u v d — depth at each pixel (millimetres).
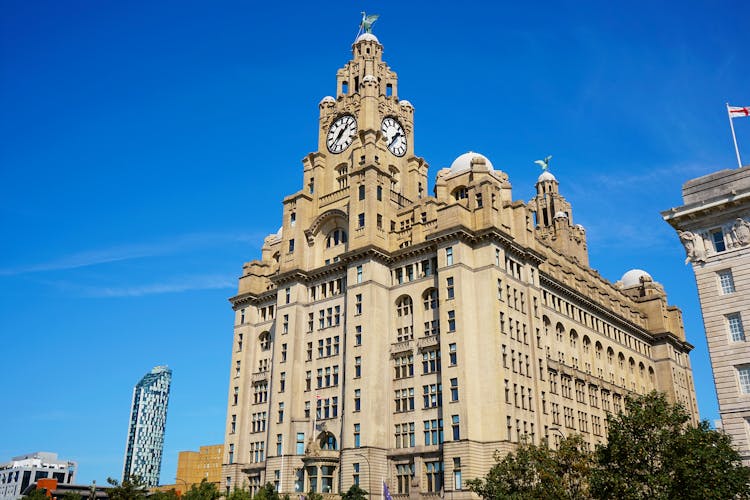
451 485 73062
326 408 88625
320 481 82688
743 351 55688
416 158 107062
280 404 92812
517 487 60656
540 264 95625
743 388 55344
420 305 85250
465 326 78625
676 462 45875
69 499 92062
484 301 80688
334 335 91500
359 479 79312
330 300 94062
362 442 80500
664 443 48312
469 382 76375
